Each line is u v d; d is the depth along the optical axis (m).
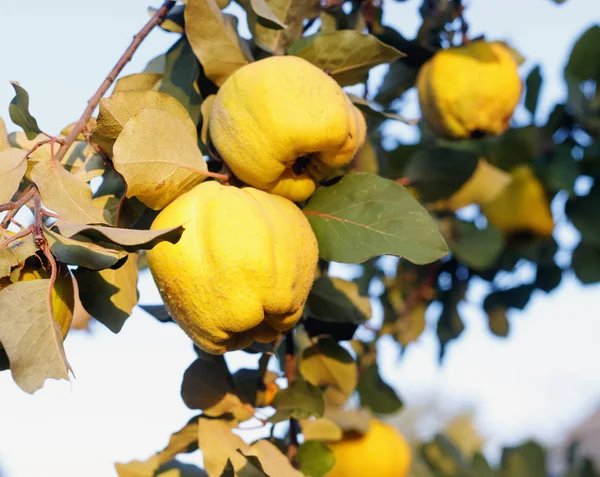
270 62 0.75
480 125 0.96
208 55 0.79
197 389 0.82
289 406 0.82
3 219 0.72
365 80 0.82
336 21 0.93
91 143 0.77
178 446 0.83
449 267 1.13
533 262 1.13
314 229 0.77
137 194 0.72
